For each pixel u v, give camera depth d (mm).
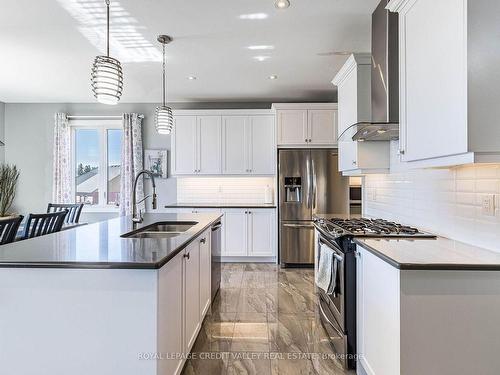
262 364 2166
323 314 2709
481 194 1746
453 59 1441
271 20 2688
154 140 5340
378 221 2807
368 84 2846
